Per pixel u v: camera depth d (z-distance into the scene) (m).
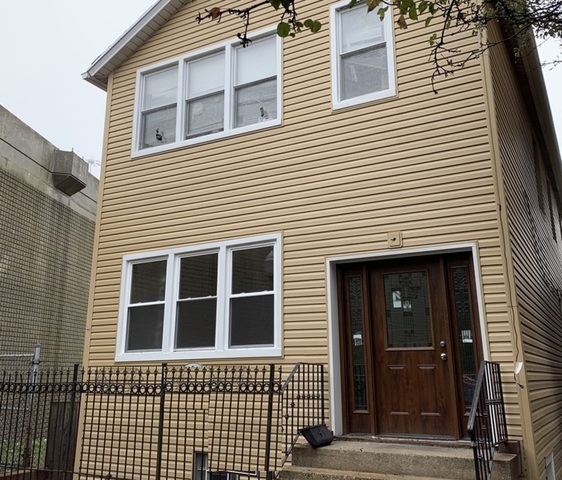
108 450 7.55
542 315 7.91
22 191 11.95
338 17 7.51
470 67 6.43
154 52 9.08
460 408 5.80
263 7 8.13
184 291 7.76
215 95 8.38
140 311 8.05
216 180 7.88
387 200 6.54
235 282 7.39
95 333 8.23
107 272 8.43
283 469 5.27
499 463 4.67
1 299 11.04
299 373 6.08
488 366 5.15
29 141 12.30
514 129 7.76
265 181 7.47
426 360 6.11
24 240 11.92
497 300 5.66
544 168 11.77
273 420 6.54
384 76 7.02
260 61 8.08
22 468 6.55
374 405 6.20
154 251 8.10
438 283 6.22
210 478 6.09
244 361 6.96
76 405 8.41
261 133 7.68
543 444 5.90
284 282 6.96
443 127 6.41
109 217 8.66
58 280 13.18
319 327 6.58
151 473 7.14
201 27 8.68
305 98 7.46
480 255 5.85
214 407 6.63
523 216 7.32
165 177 8.35
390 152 6.66
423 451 5.11
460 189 6.14
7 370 11.00
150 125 8.86
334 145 7.07
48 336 12.57
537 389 6.10
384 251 6.39
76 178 13.55
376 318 6.50
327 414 6.24
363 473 4.98
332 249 6.74
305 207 7.07
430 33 6.78
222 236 7.60
